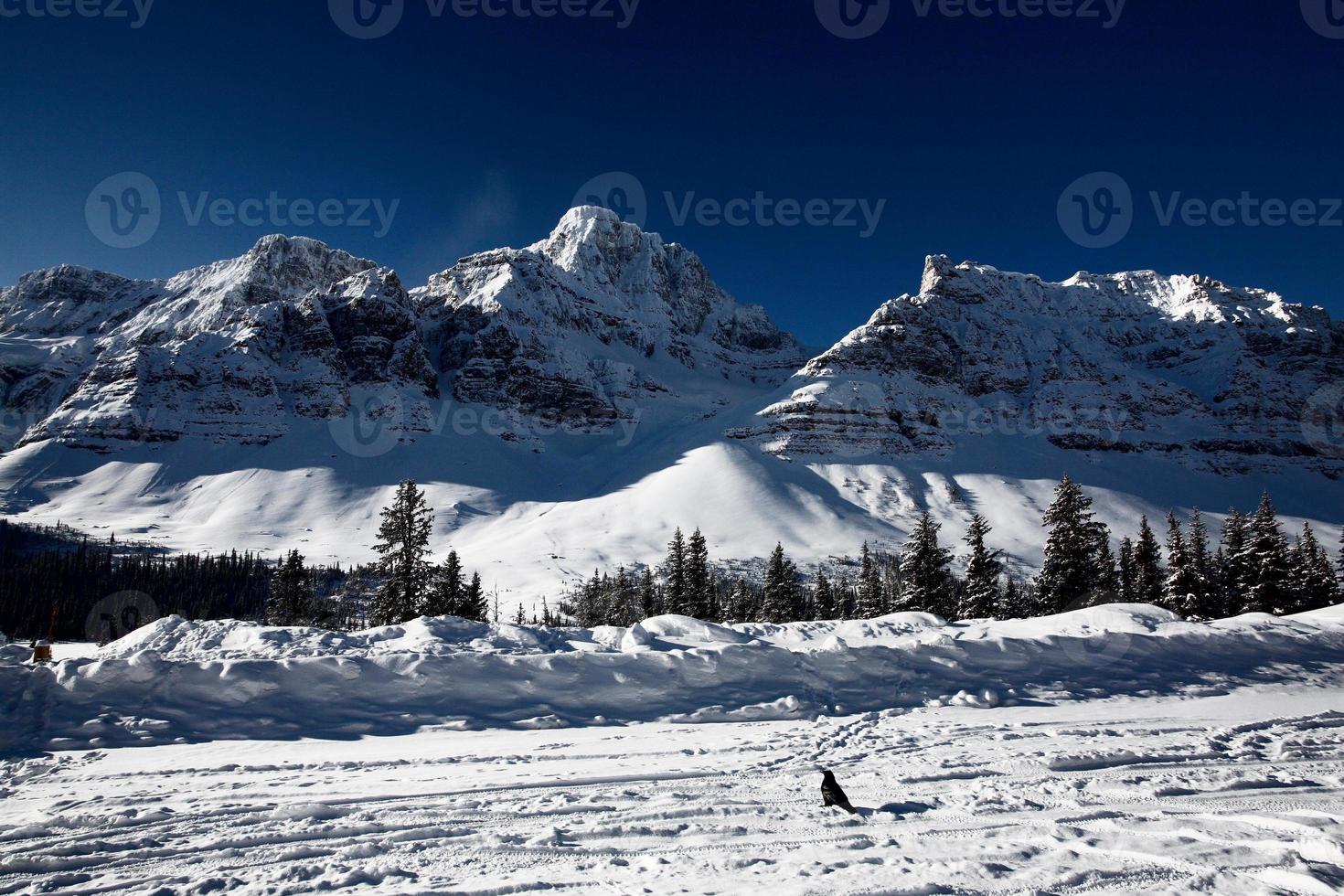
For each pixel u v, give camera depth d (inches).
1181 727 538.9
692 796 351.6
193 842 284.0
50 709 487.8
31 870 256.8
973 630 866.1
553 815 321.1
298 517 7199.8
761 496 7126.0
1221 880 241.3
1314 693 713.0
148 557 5383.9
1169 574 1971.0
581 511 7175.2
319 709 535.2
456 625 721.6
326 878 245.4
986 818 316.5
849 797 352.2
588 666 618.2
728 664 647.8
